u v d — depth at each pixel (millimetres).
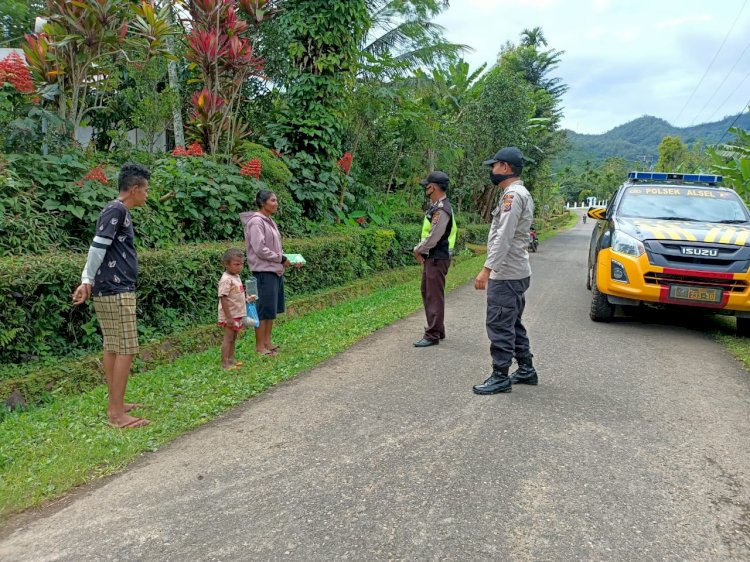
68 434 3660
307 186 10297
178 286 5977
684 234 6547
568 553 2457
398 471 3186
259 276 5535
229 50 8734
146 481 3119
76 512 2818
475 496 2912
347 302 8789
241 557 2436
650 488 3020
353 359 5539
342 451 3451
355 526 2654
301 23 10125
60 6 6844
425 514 2750
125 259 3863
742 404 4328
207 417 4004
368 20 10969
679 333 6766
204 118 8758
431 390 4578
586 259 16859
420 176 18156
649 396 4469
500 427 3801
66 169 6094
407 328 6953
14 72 6617
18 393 4242
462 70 21438
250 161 8578
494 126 19891
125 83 9633
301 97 10523
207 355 5590
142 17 7879
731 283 6254
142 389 4543
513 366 5266
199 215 7449
